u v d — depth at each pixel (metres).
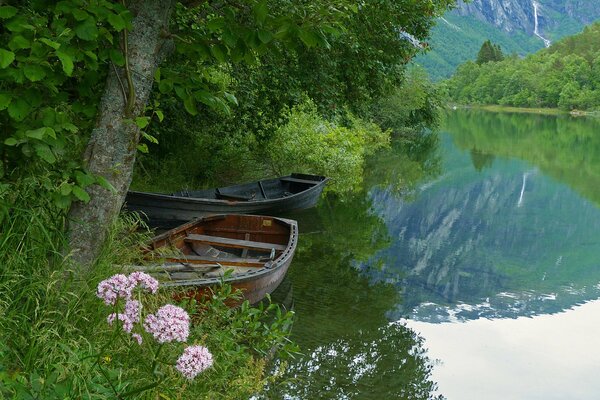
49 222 4.36
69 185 4.14
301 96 13.30
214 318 5.16
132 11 4.62
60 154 4.15
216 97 4.97
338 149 19.44
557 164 28.75
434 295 9.36
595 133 52.53
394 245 12.18
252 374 5.04
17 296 4.01
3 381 3.06
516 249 13.02
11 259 3.96
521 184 22.28
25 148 4.01
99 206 4.60
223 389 4.75
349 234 12.58
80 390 3.17
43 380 3.28
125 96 4.58
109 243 4.74
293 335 7.16
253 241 8.72
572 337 8.07
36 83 4.11
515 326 8.34
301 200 13.15
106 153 4.60
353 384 6.15
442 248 12.47
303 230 12.59
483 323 8.34
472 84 133.12
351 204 15.71
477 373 6.73
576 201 19.34
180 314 3.37
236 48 4.79
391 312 8.31
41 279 4.04
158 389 3.78
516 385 6.52
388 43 12.77
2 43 4.15
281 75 12.47
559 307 9.32
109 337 4.11
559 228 15.38
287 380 5.93
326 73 12.39
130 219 6.32
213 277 6.51
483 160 28.91
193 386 4.24
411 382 6.33
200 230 9.12
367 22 11.60
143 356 4.01
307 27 4.61
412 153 29.28
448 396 6.12
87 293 4.29
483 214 16.52
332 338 7.20
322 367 6.43
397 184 19.91
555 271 11.46
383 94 14.25
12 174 4.35
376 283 9.51
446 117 70.50
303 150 17.97
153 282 3.55
